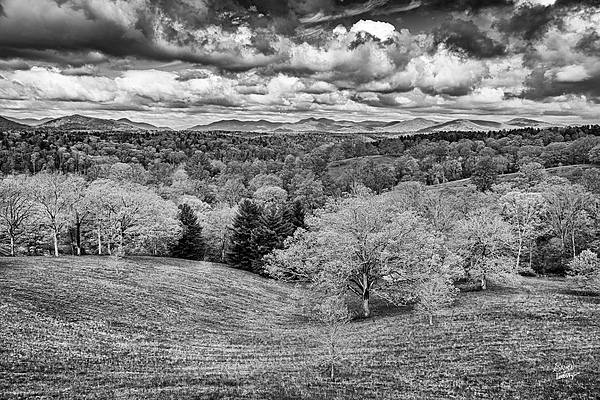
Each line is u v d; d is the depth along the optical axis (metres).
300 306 59.56
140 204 79.94
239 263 87.62
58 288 48.22
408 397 25.38
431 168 183.75
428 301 44.72
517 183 127.94
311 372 30.78
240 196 153.88
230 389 25.72
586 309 45.31
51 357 29.22
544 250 87.19
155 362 31.48
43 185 75.25
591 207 88.56
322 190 141.62
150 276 63.31
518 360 31.08
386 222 56.28
